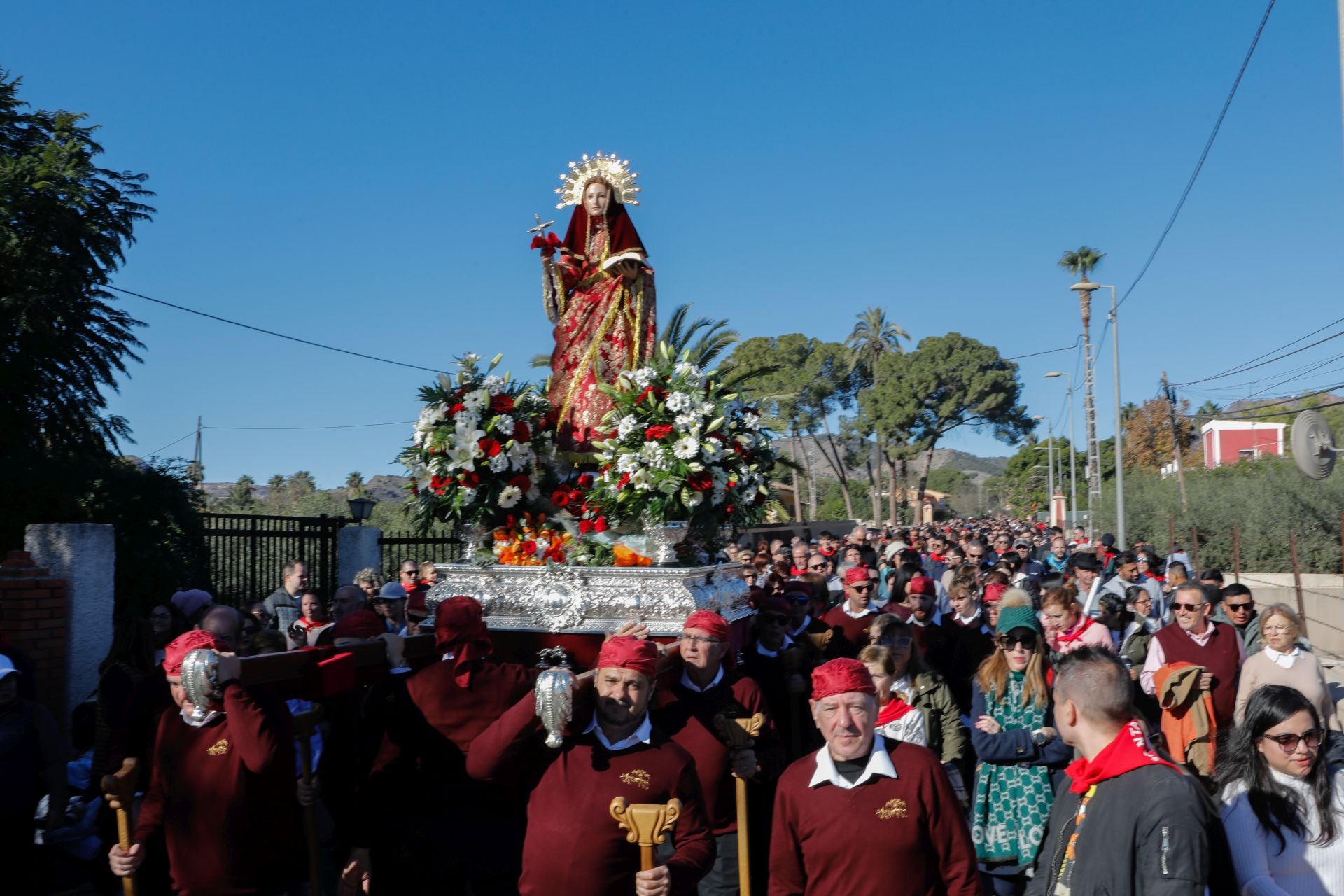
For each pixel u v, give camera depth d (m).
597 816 3.51
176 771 4.30
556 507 6.44
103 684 5.67
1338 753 3.65
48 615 8.41
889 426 68.25
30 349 16.12
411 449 6.52
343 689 4.49
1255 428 47.59
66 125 16.81
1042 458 78.62
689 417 5.97
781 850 3.58
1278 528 25.41
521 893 3.64
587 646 5.67
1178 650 7.05
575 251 7.20
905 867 3.43
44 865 5.91
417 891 4.52
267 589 12.85
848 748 3.48
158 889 4.71
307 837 4.59
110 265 17.31
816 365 68.38
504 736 3.73
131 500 11.65
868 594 8.05
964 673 7.20
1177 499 29.88
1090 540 27.12
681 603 5.52
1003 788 5.45
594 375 6.78
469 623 4.55
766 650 6.54
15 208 15.65
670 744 3.67
